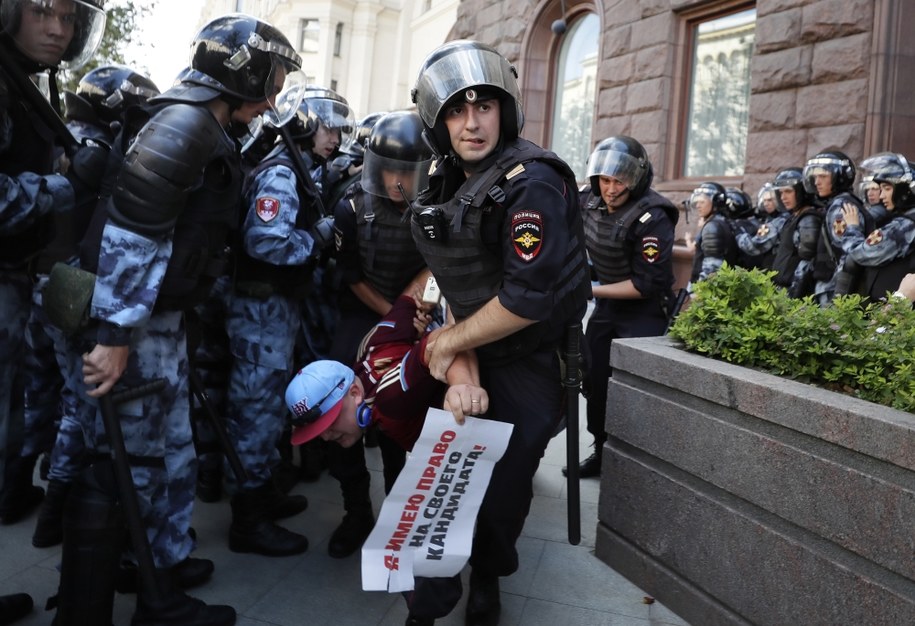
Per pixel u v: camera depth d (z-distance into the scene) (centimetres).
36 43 209
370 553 210
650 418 259
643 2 881
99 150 227
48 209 212
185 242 216
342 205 297
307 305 370
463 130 191
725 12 812
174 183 196
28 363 304
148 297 201
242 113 232
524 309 184
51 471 278
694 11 836
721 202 691
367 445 417
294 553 283
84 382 213
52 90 233
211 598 248
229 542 287
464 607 252
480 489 208
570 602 256
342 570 273
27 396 307
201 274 224
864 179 449
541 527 318
